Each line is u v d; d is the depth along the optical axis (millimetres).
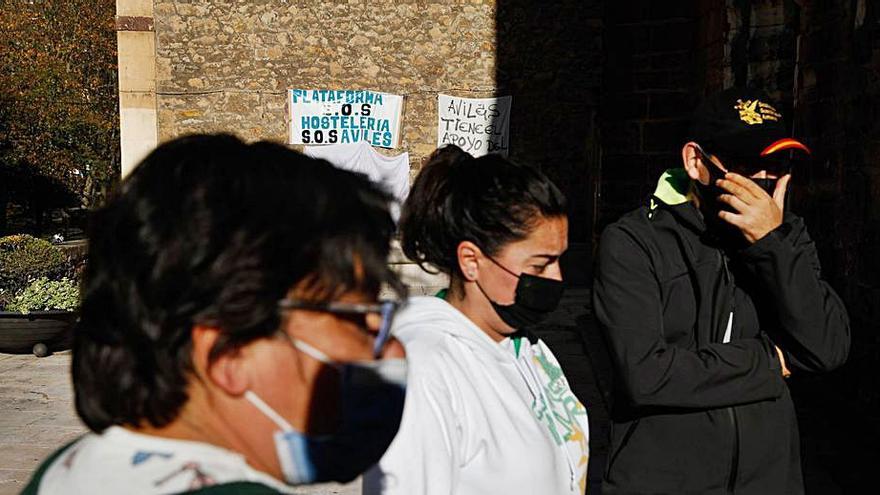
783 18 6227
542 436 1777
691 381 2246
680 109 8117
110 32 23594
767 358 2303
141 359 843
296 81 14727
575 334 9852
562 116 14844
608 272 2367
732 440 2295
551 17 14750
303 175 901
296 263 863
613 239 2393
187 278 828
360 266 913
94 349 871
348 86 14766
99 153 23594
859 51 5020
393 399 965
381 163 14828
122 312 847
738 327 2387
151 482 822
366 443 942
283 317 869
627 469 2383
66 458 922
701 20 7621
